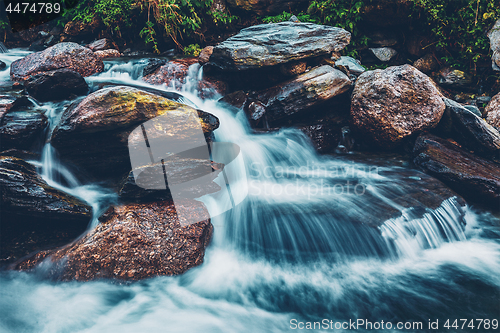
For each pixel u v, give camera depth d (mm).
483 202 5844
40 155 5062
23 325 3287
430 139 6598
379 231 4500
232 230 4766
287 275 4258
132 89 4934
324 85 6922
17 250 4086
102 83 6887
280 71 7238
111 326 3361
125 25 10156
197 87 7324
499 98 7535
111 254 3916
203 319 3502
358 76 7414
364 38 9234
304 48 7043
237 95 7043
